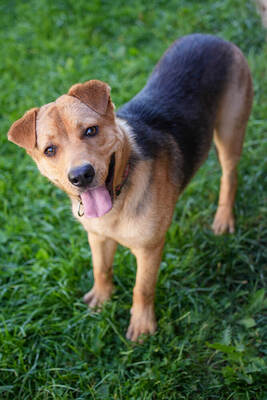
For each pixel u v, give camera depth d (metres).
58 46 1.84
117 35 1.89
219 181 1.32
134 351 1.00
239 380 0.92
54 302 1.08
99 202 0.85
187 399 0.92
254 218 1.22
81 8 2.03
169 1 2.02
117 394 0.94
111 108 0.87
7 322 1.05
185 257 1.15
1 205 1.30
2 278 1.14
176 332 1.03
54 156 0.84
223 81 1.11
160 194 0.93
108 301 1.08
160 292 1.08
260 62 1.63
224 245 1.16
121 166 0.88
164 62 1.12
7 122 1.51
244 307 1.05
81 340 1.02
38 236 1.22
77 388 0.95
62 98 0.86
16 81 1.69
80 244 1.19
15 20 2.05
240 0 1.90
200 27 1.86
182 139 1.02
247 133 1.43
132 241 0.93
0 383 0.96
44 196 1.32
